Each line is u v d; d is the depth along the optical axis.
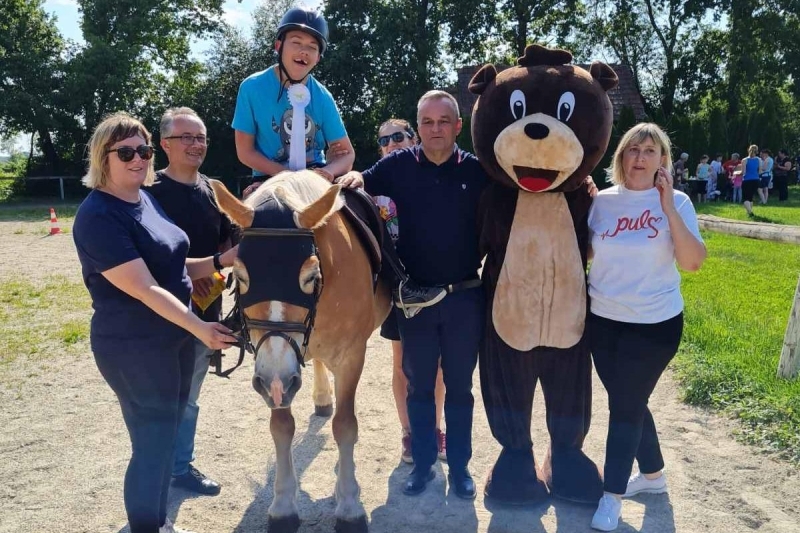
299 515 3.04
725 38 28.64
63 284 8.38
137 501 2.59
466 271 3.16
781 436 3.67
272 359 2.36
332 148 3.68
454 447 3.25
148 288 2.40
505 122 2.85
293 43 3.30
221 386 4.87
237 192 24.89
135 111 25.94
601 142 2.85
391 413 4.35
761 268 8.96
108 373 2.54
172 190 3.28
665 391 4.54
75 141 25.53
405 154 3.21
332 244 2.72
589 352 3.03
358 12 24.62
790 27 28.19
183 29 29.00
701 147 21.89
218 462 3.64
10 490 3.29
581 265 2.96
